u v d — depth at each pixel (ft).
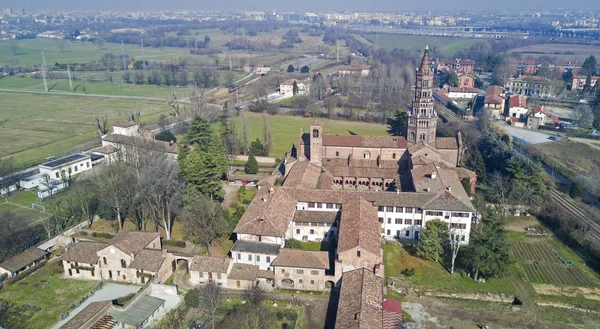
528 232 436.76
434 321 313.73
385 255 393.09
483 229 378.53
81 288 353.10
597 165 607.37
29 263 373.61
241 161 643.86
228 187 547.08
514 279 361.92
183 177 461.78
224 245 406.62
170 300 335.67
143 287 337.31
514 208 471.62
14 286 353.31
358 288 302.66
